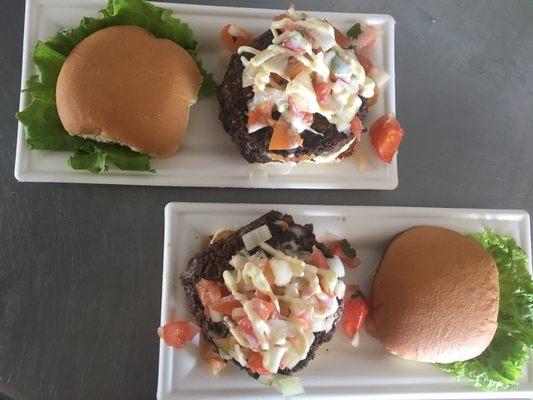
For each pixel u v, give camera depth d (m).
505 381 0.33
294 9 0.35
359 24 0.36
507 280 0.34
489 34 0.40
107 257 0.34
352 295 0.34
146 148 0.31
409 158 0.38
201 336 0.32
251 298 0.27
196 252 0.33
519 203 0.39
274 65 0.29
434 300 0.32
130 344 0.33
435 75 0.39
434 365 0.34
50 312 0.33
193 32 0.34
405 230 0.35
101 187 0.34
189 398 0.31
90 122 0.30
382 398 0.33
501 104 0.40
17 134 0.33
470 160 0.39
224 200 0.35
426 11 0.39
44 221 0.33
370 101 0.36
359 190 0.37
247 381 0.31
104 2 0.33
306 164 0.35
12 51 0.34
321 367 0.33
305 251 0.30
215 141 0.34
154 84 0.31
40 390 0.32
